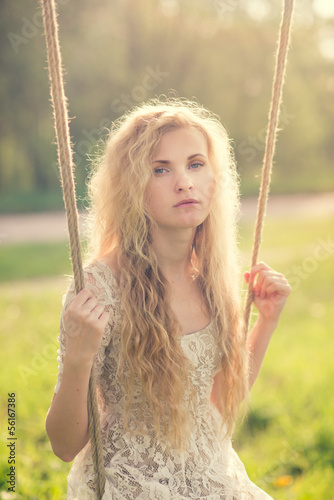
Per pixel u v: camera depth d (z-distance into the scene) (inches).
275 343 229.6
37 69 781.3
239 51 954.7
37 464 132.6
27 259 416.8
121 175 77.0
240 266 101.0
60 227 586.9
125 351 73.7
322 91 1148.5
